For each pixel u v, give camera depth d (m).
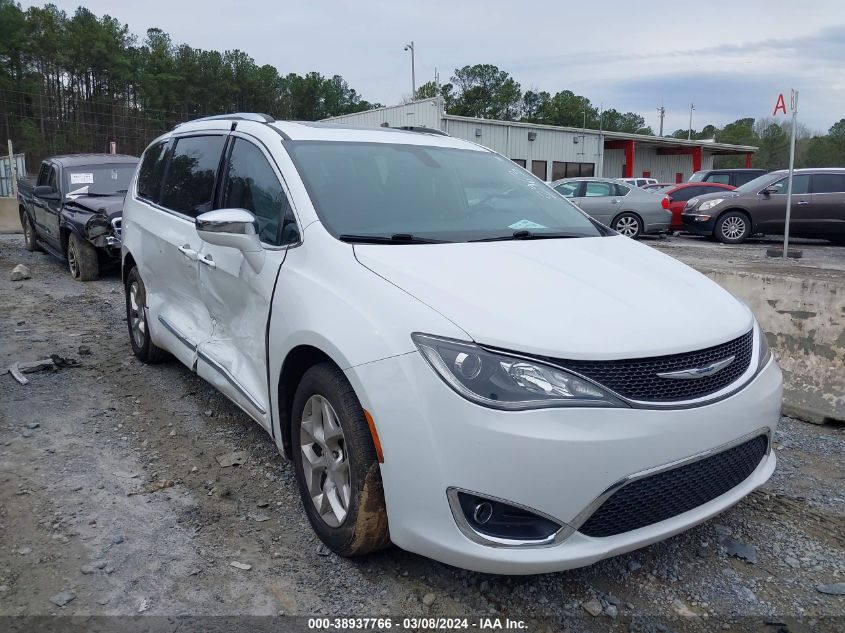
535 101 91.75
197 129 4.71
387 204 3.43
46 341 6.25
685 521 2.59
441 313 2.50
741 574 2.90
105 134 61.62
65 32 70.44
